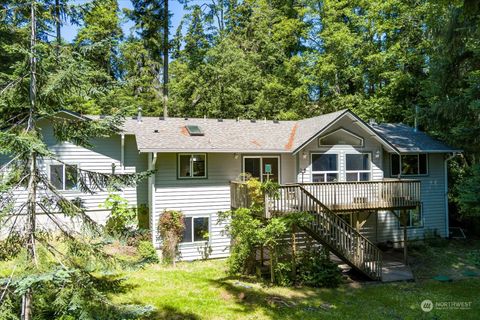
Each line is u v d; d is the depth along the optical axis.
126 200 16.16
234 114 28.19
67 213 6.03
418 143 19.53
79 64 5.90
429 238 19.77
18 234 5.66
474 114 17.41
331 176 17.25
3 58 15.11
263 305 10.88
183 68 30.08
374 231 18.66
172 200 15.96
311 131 17.08
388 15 26.20
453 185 22.03
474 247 18.56
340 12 28.17
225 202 16.81
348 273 14.33
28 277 4.63
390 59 25.31
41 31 5.92
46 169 15.27
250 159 17.17
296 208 13.70
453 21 16.22
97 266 6.09
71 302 5.35
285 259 13.95
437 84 19.00
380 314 10.40
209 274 13.91
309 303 11.16
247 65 28.28
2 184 5.32
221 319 9.85
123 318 5.55
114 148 16.56
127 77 29.28
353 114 16.78
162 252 15.21
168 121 18.17
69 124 6.30
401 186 15.77
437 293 12.25
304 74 29.31
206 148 15.59
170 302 10.86
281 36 30.61
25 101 5.77
